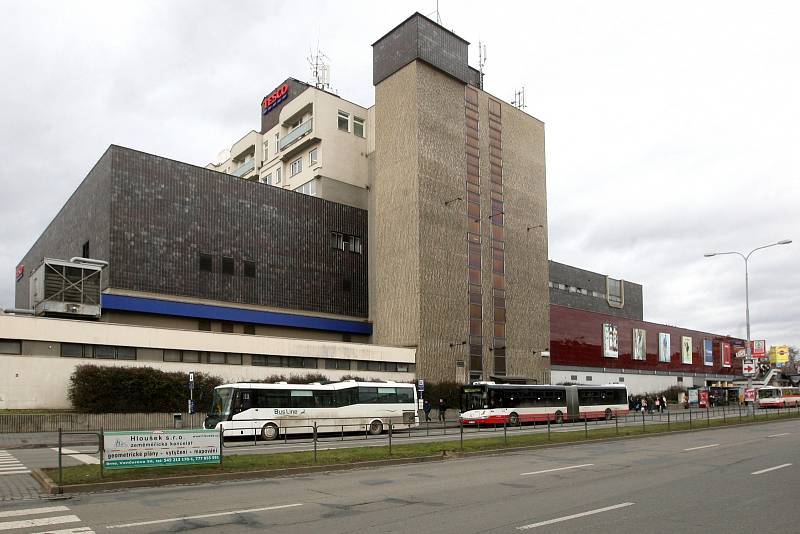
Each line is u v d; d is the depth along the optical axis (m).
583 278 88.12
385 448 21.27
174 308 44.19
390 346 48.84
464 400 41.97
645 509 10.77
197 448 15.35
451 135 55.38
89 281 39.72
